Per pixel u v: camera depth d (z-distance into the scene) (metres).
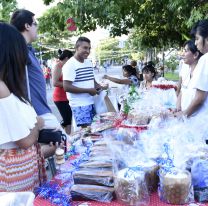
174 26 8.34
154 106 3.16
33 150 1.80
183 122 2.08
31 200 1.28
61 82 5.08
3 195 1.30
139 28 10.39
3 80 1.59
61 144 2.07
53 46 34.91
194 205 1.44
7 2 7.71
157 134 1.89
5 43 1.57
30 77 2.65
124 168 1.57
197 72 2.47
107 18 7.54
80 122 4.08
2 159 1.67
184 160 1.57
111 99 4.06
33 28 2.74
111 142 1.88
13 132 1.59
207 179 1.47
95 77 4.40
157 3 7.98
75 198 1.50
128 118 2.74
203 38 2.50
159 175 1.53
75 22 7.35
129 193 1.42
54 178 1.79
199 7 6.15
